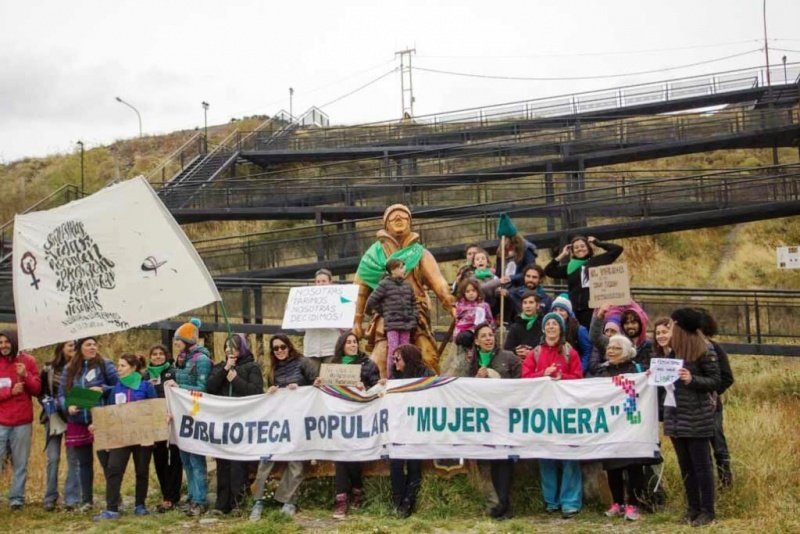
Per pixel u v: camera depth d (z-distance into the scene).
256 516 9.34
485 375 9.49
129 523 9.21
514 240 12.17
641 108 35.69
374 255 12.23
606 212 21.92
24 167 43.16
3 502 10.70
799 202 20.75
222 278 19.50
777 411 13.02
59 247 10.03
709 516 8.26
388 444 9.28
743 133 27.70
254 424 9.71
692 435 8.23
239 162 34.62
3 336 10.20
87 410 10.10
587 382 8.94
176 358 10.29
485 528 8.41
